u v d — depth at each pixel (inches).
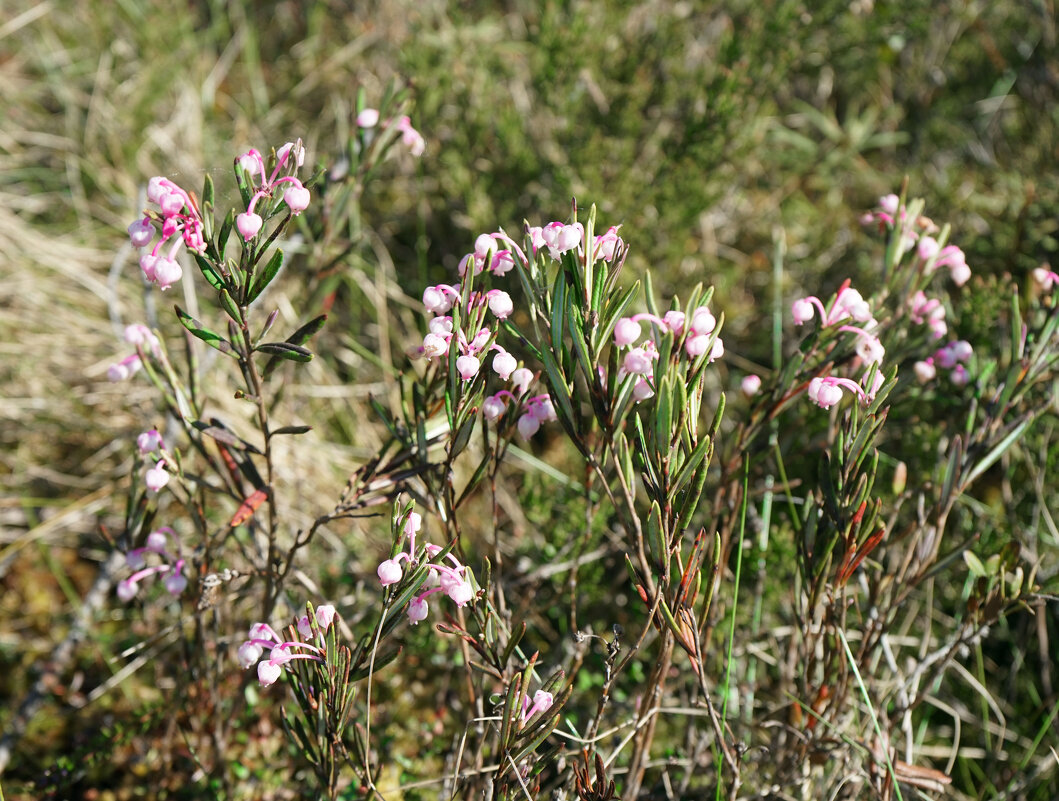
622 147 139.3
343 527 122.5
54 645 115.7
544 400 71.7
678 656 104.5
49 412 133.1
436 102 149.2
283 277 141.8
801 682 87.0
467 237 153.3
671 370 62.3
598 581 109.7
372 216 159.5
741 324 151.6
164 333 137.9
